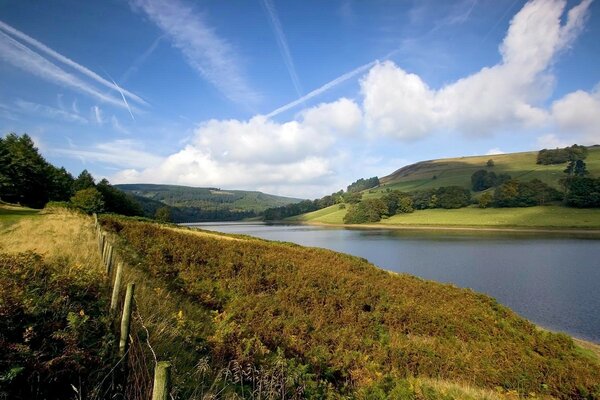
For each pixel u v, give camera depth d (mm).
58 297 6258
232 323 8445
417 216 158875
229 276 18438
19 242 14039
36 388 4211
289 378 6727
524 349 15992
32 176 65125
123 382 4672
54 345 4891
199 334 7723
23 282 6664
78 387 4387
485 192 174125
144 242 21875
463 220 135625
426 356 13305
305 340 11516
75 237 17812
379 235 114375
